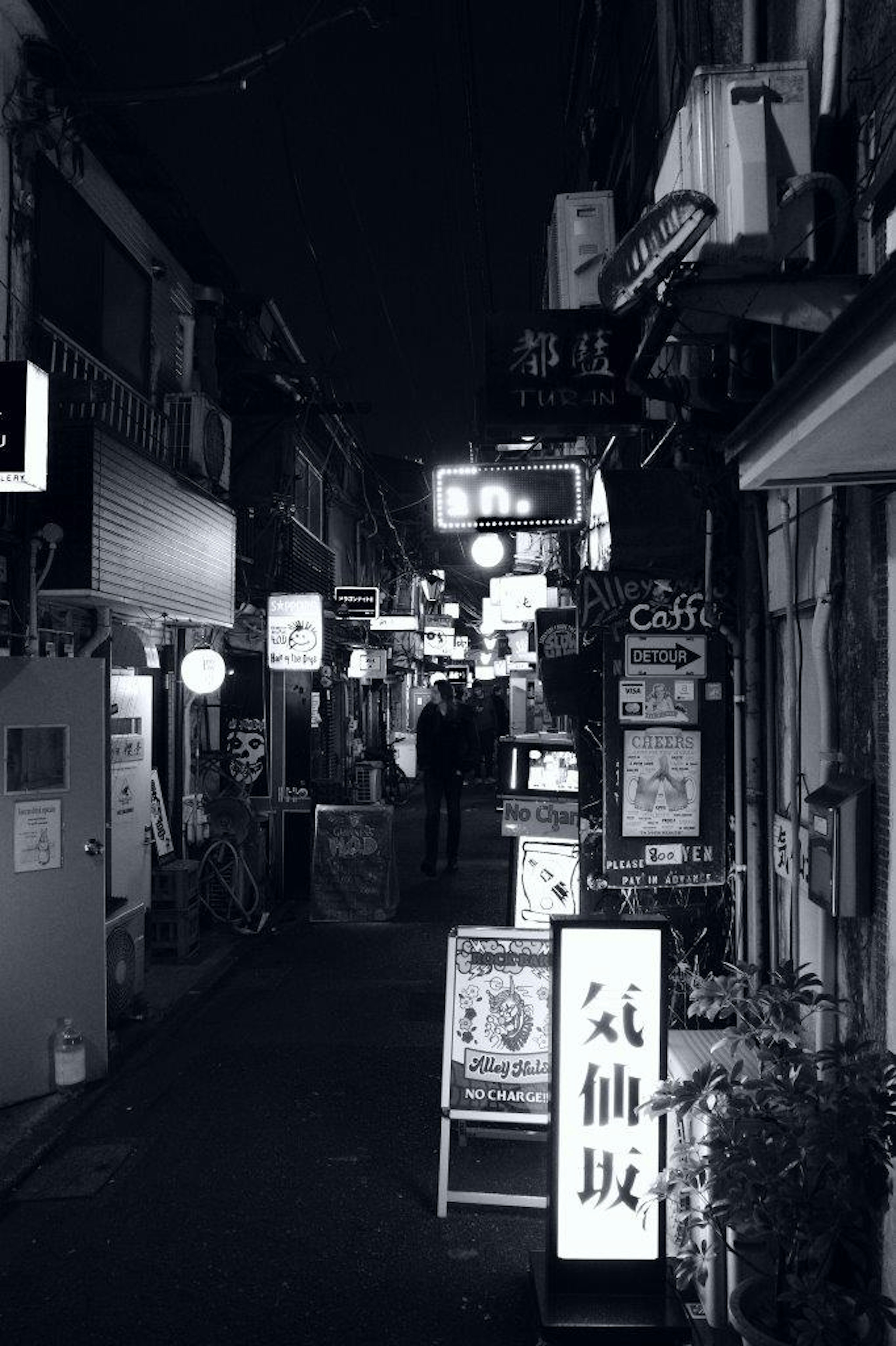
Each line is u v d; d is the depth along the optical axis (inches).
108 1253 189.5
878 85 160.2
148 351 446.3
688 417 226.1
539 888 300.8
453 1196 204.4
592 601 240.5
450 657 1240.2
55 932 263.9
